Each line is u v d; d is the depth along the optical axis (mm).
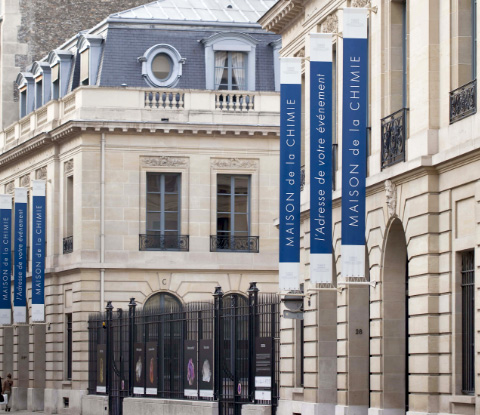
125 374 50156
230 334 42531
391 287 33469
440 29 30562
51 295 61094
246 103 59375
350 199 32156
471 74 29781
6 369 68500
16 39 71875
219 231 59406
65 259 60125
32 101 67188
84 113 58188
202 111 58844
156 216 59094
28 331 65812
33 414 59531
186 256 58812
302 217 40375
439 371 30016
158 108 58656
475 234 28344
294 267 36219
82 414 55031
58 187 61500
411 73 31734
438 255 30203
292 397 40531
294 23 42562
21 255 61906
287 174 36219
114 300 58156
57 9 72312
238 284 59188
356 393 36062
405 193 31594
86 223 58094
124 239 58406
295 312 36812
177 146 58906
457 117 29531
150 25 60062
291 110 36219
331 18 38594
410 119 31781
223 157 59250
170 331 45594
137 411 47531
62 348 60469
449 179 29672
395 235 33062
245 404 39938
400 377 33375
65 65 63156
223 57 60469
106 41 59438
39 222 60344
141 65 59375
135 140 58625
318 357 38344
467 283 29266
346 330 36250
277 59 60750
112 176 58406
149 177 59188
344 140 32188
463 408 28859
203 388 42594
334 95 38500
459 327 29422
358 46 32156
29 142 63344
